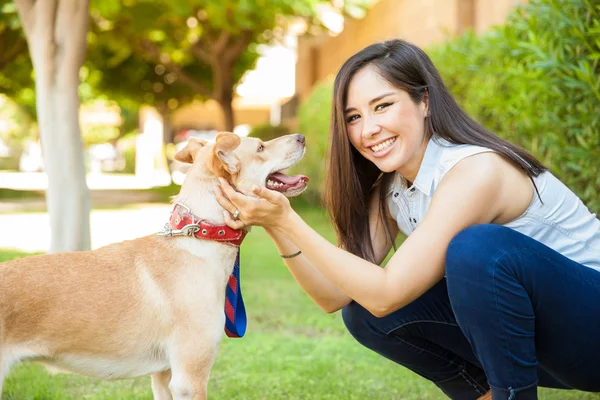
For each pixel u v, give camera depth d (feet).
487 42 20.10
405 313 10.09
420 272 8.54
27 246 31.35
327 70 72.95
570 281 8.45
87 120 125.18
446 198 8.70
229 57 57.98
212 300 9.70
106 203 55.36
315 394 12.46
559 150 14.23
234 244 9.95
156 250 9.88
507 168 8.89
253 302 20.67
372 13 54.60
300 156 11.02
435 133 9.25
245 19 37.76
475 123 9.31
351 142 9.83
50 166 22.53
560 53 13.01
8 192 65.92
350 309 10.54
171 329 9.55
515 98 15.01
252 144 10.47
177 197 10.21
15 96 61.31
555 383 10.21
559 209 9.20
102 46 63.21
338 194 10.16
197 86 59.72
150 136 103.04
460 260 8.32
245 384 13.00
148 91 69.10
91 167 133.69
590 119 12.92
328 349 15.51
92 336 9.24
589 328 8.51
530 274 8.30
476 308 8.30
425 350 10.43
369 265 8.66
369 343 10.67
